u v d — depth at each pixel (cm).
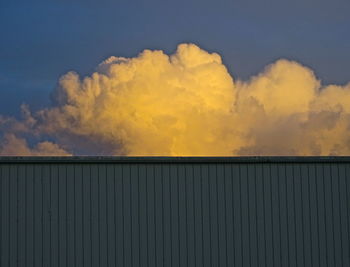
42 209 1168
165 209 1197
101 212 1181
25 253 1157
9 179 1166
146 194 1195
